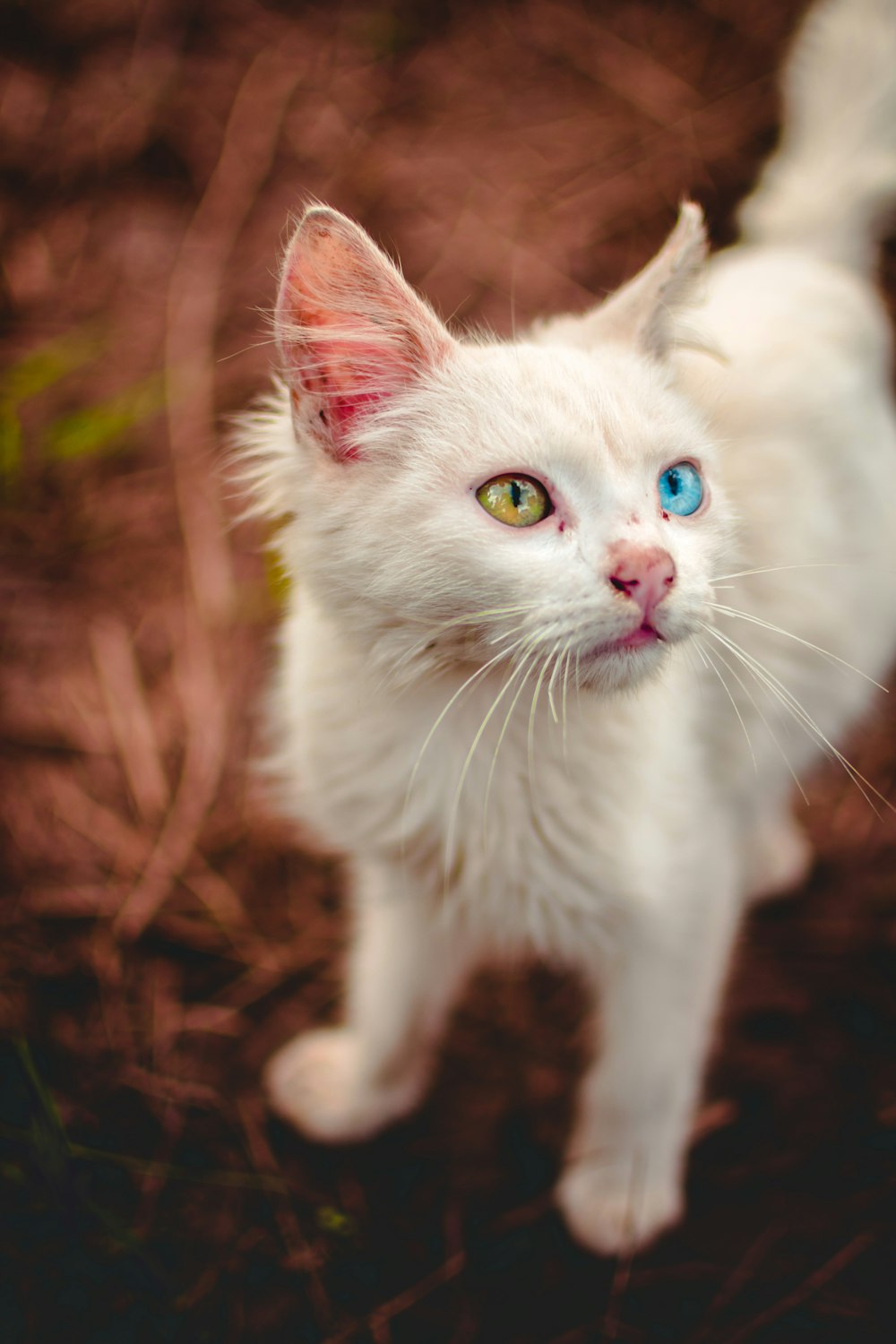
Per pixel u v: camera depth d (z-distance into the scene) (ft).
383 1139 2.03
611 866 1.76
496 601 1.59
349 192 2.99
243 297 2.83
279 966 2.15
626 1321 1.87
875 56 2.05
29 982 2.10
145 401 2.63
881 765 2.32
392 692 1.69
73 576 2.48
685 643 1.70
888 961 2.15
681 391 1.75
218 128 3.12
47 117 3.11
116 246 2.94
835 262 2.07
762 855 2.22
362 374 1.64
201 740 2.31
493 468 1.59
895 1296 1.87
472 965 2.05
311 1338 1.86
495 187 3.01
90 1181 1.95
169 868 2.21
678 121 3.09
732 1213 1.94
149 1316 1.87
